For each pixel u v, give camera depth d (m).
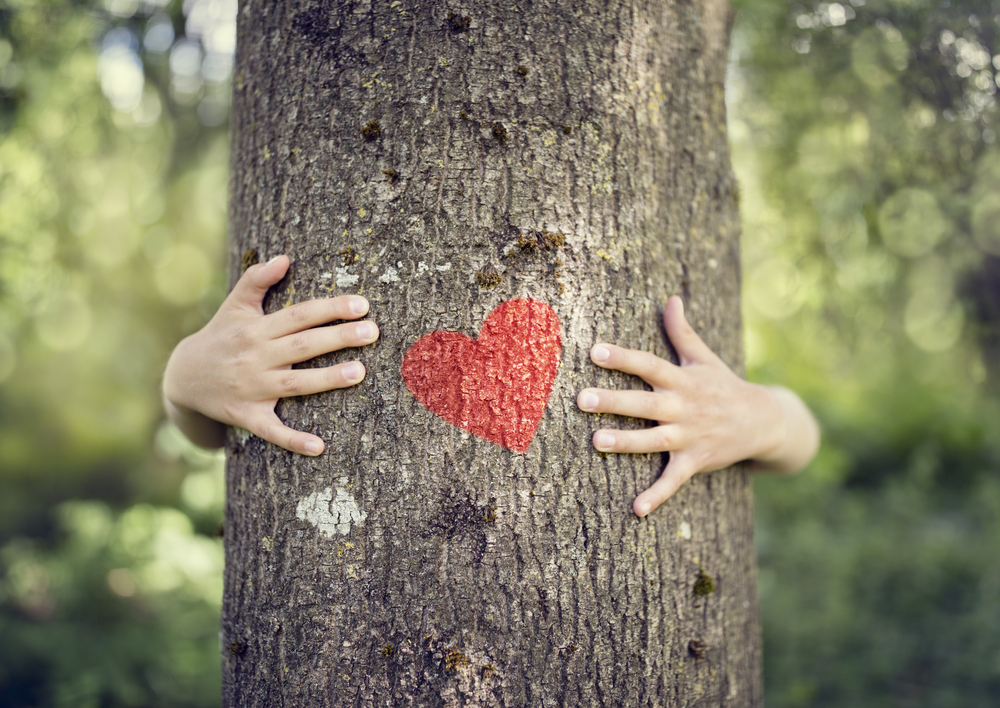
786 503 2.83
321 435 0.71
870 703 1.55
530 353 0.71
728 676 0.78
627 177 0.74
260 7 0.77
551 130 0.72
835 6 1.10
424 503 0.70
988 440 3.38
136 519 2.64
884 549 2.21
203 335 0.75
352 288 0.71
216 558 2.56
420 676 0.69
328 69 0.73
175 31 1.34
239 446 0.75
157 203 2.19
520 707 0.70
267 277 0.73
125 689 1.70
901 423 3.61
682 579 0.75
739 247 0.85
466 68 0.72
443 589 0.70
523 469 0.71
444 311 0.71
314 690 0.71
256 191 0.76
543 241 0.71
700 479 0.77
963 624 1.76
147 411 3.67
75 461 4.34
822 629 1.79
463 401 0.70
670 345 0.76
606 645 0.71
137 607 2.13
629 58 0.75
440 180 0.71
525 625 0.70
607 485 0.72
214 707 1.67
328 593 0.71
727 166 0.83
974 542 2.23
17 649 1.84
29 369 4.58
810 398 3.56
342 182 0.72
